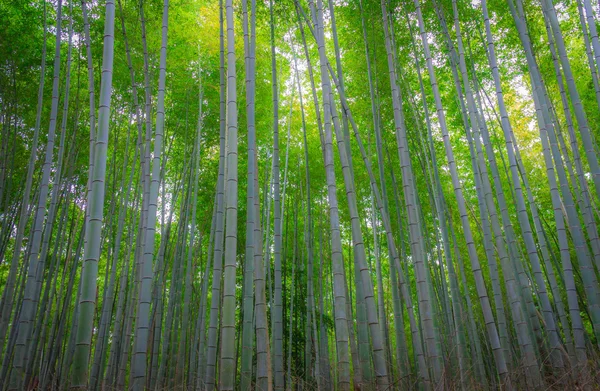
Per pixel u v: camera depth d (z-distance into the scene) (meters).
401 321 5.76
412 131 7.81
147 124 5.83
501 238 4.86
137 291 6.14
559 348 4.72
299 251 10.14
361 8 6.48
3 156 6.78
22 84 7.56
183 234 7.53
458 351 5.59
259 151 9.67
